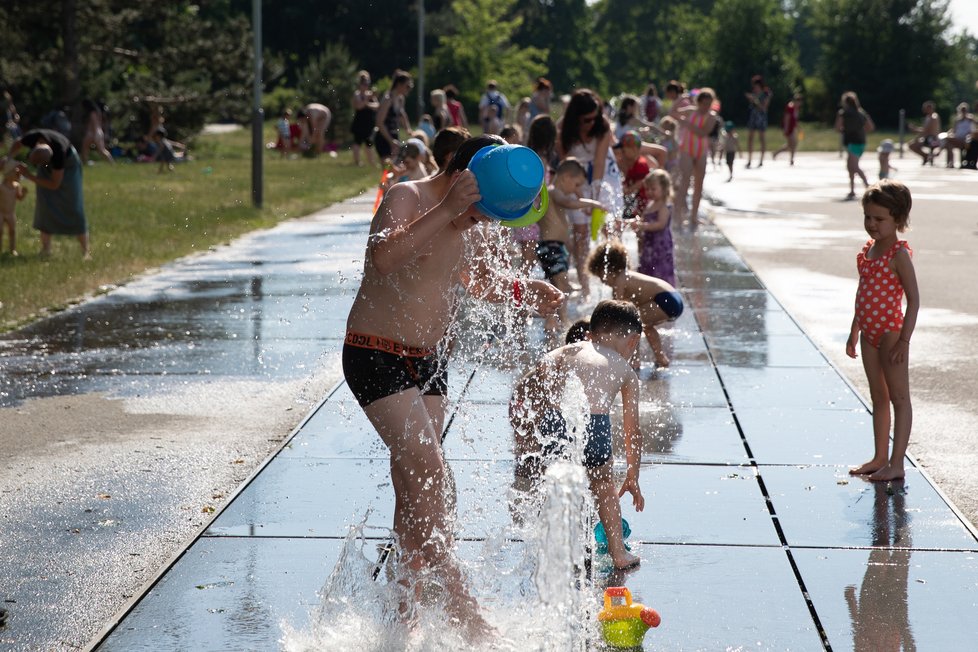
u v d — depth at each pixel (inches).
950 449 245.1
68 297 442.9
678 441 248.7
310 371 320.5
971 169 1289.4
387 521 198.8
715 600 167.3
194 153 1507.1
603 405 185.2
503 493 206.8
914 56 2827.3
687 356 337.7
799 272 506.3
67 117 1390.3
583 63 3782.0
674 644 153.3
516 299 179.2
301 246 595.5
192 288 467.2
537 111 923.4
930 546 188.5
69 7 1371.8
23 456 241.4
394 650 151.7
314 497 212.1
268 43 2652.6
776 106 2906.0
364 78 1222.9
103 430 262.1
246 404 285.1
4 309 409.4
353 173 1126.4
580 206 380.8
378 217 152.9
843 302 429.4
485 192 146.6
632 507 206.4
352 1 2608.3
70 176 519.8
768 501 210.2
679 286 469.7
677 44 4183.1
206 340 365.4
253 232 656.4
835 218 736.3
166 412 277.9
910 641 154.2
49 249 527.5
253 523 198.2
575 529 159.8
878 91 2849.4
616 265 317.1
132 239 596.4
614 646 152.3
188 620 160.9
